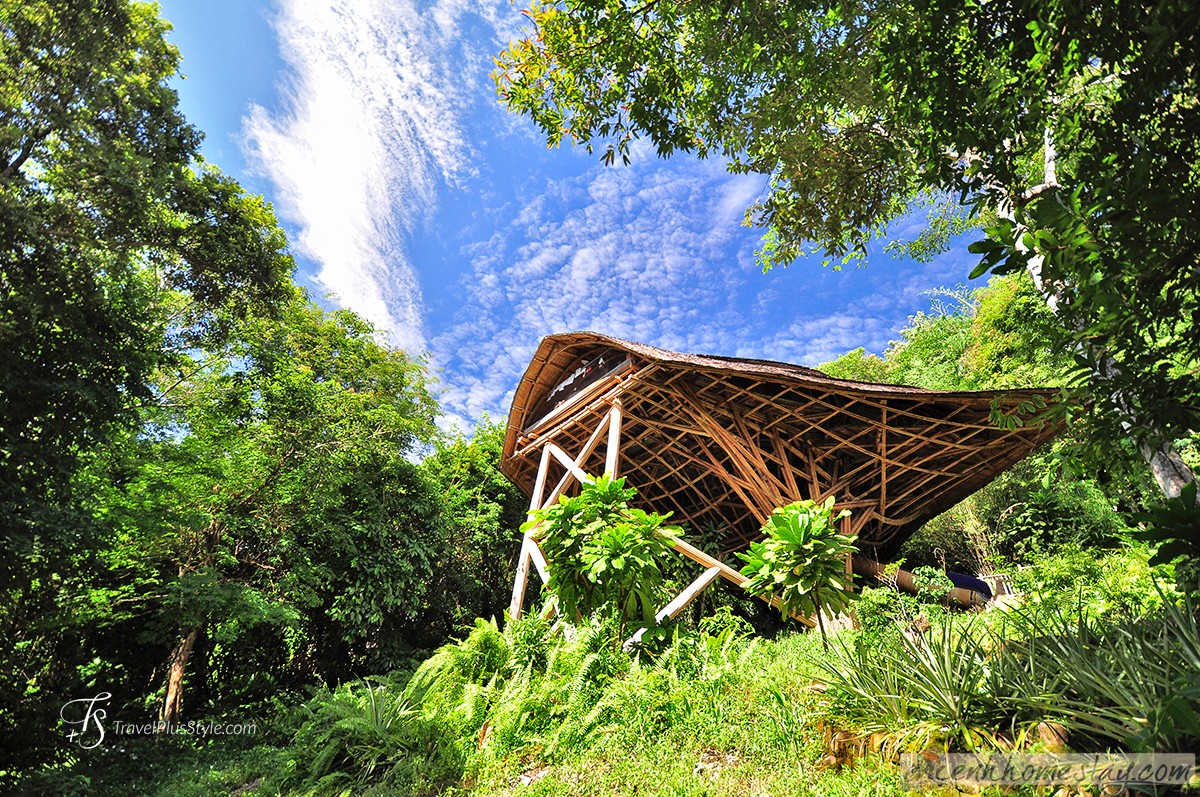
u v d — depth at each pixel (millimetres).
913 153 7016
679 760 4238
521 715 5484
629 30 6328
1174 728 2244
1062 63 2537
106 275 10172
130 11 10430
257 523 13211
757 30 5395
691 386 11648
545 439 13305
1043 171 7535
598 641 6078
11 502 7820
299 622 13828
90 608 10375
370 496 16016
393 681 8602
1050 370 14742
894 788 3109
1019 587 8758
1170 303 2084
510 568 21656
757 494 11820
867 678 3857
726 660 5625
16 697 9227
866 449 12938
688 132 7172
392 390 20750
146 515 9984
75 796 7910
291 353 17031
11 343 8664
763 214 9742
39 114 9102
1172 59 2086
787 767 3748
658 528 7074
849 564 11414
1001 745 2918
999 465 12828
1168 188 2010
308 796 5770
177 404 12461
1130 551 7297
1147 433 2354
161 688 12648
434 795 5109
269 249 13102
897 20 4383
